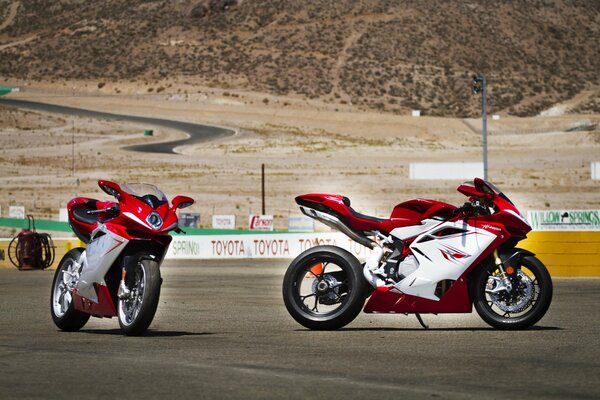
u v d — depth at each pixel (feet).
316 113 601.21
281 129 552.00
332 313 44.34
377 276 44.06
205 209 283.18
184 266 122.11
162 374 31.68
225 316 53.93
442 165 289.12
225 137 505.66
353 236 44.24
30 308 60.13
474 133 539.29
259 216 198.49
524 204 292.40
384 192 313.94
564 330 44.42
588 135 476.95
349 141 497.46
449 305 43.75
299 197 44.93
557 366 33.19
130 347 38.81
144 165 386.11
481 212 43.78
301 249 138.82
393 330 44.80
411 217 43.86
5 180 339.57
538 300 44.09
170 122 579.48
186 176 351.05
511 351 36.94
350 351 37.06
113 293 44.37
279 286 82.33
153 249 44.19
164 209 43.78
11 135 465.47
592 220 177.78
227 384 29.76
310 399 27.40
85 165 383.45
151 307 42.24
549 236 102.06
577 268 101.19
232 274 102.17
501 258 44.09
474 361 34.35
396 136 538.88
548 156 411.13
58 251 129.70
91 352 37.24
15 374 31.81
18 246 123.95
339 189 319.27
